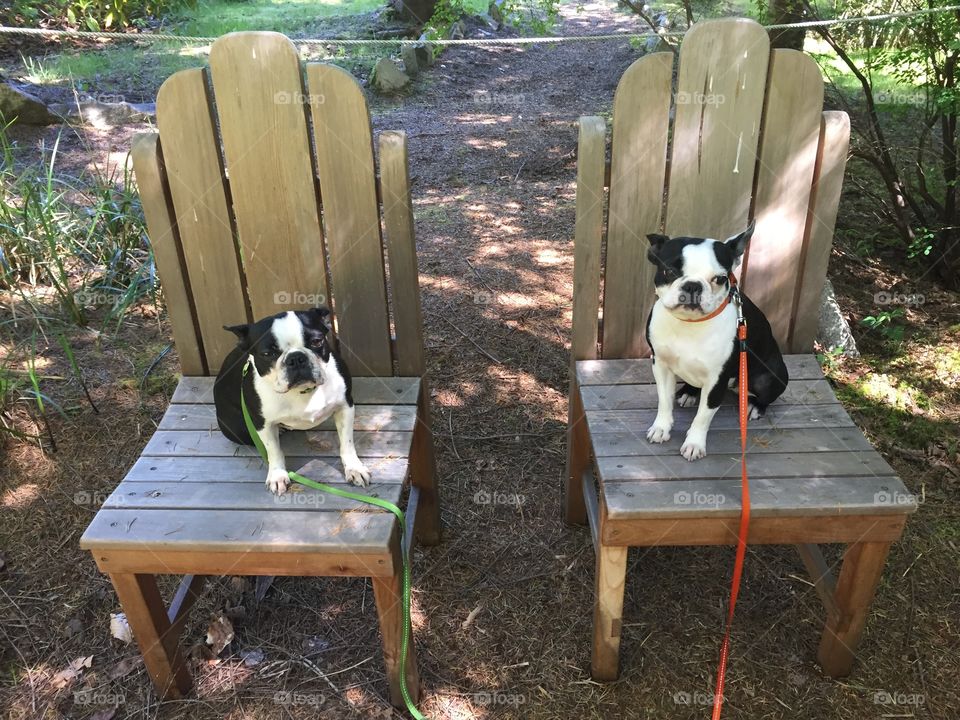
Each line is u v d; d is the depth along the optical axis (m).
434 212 4.82
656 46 7.21
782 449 1.84
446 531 2.48
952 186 3.43
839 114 1.99
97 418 2.87
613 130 1.99
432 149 5.91
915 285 3.62
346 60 7.71
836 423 1.94
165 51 8.08
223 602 2.23
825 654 1.95
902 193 3.64
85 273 3.67
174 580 2.32
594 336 2.22
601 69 8.05
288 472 1.83
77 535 2.41
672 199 2.08
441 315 3.67
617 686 1.97
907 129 4.29
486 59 8.38
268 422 1.74
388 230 2.02
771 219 2.12
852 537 1.70
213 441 1.98
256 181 2.03
